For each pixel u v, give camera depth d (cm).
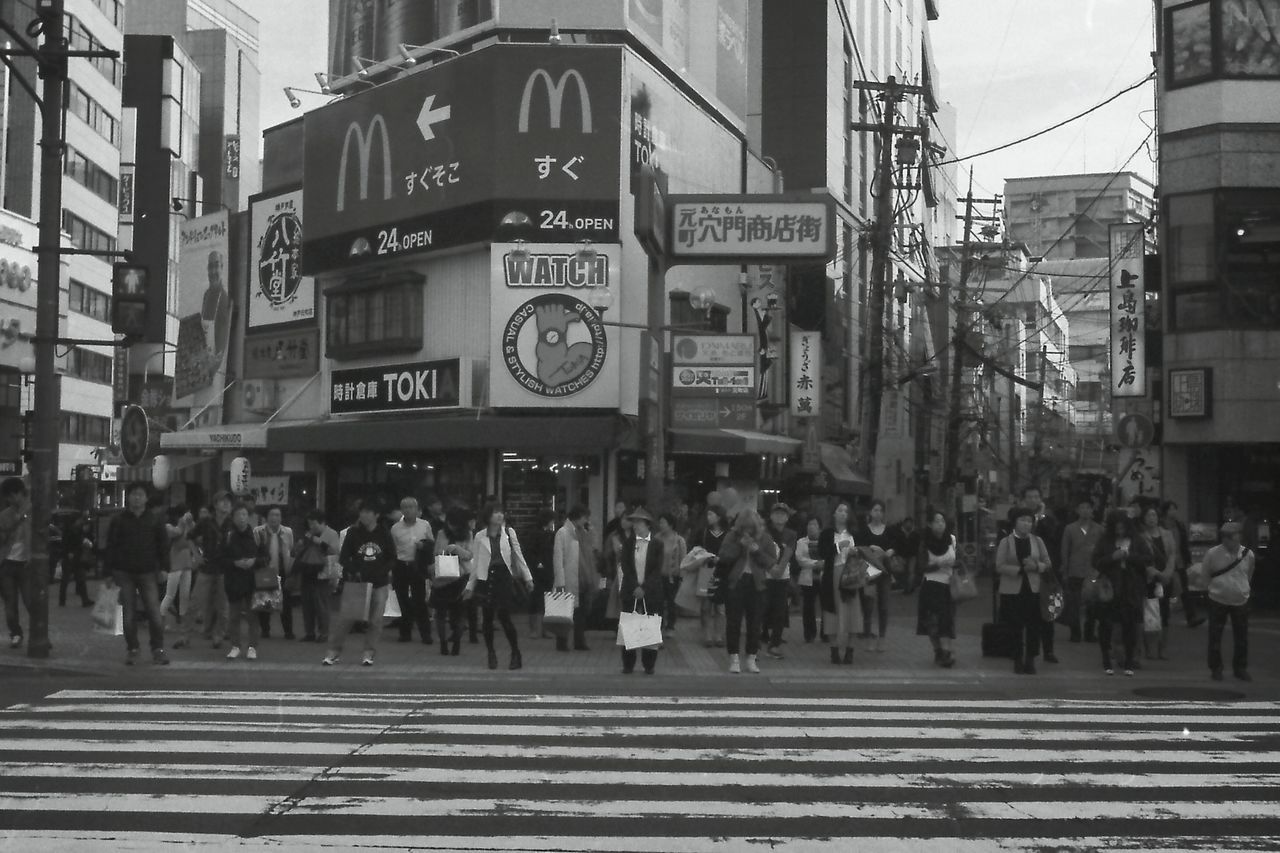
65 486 5181
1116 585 1450
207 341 3262
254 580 1522
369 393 2569
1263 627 2103
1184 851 672
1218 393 2348
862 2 4962
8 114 5316
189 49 9544
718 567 1478
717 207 2208
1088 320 9006
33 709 1120
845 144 4569
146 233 6122
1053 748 962
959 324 3816
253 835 682
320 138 2742
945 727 1061
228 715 1091
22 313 3631
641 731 1027
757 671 1445
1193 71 2433
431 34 2948
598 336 2339
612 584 1823
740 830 704
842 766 886
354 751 924
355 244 2625
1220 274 2369
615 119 2391
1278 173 2378
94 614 1452
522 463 2412
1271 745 980
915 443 4931
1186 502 2458
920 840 687
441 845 665
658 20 2952
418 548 1747
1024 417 6544
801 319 3684
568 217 2369
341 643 1475
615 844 671
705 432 2577
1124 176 9475
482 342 2430
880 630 1697
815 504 3462
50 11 1513
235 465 2703
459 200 2425
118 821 709
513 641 1452
